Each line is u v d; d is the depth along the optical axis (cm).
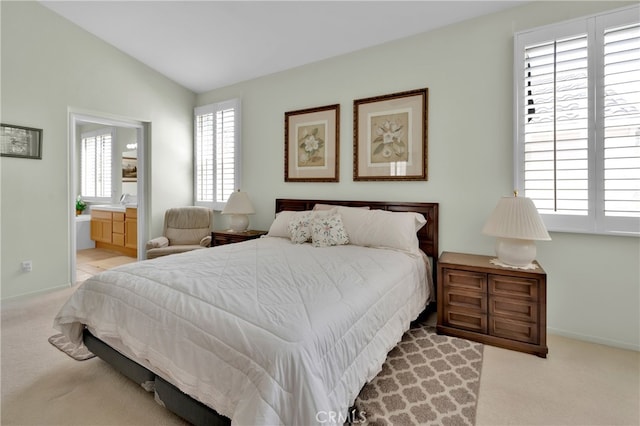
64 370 198
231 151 448
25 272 326
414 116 309
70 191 361
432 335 246
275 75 407
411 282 233
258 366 114
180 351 136
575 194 239
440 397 171
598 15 227
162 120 448
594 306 238
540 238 216
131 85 410
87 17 341
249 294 153
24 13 317
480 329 234
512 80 265
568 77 239
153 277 178
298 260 225
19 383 184
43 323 266
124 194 581
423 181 308
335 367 130
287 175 396
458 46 288
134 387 182
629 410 162
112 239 560
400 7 275
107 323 169
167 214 438
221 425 129
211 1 294
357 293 168
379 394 173
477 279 234
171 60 409
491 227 236
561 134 242
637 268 224
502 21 269
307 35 326
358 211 308
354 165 345
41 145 334
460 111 288
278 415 106
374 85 334
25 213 326
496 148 273
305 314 136
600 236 235
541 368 200
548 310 255
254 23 317
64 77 349
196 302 147
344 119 355
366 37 321
